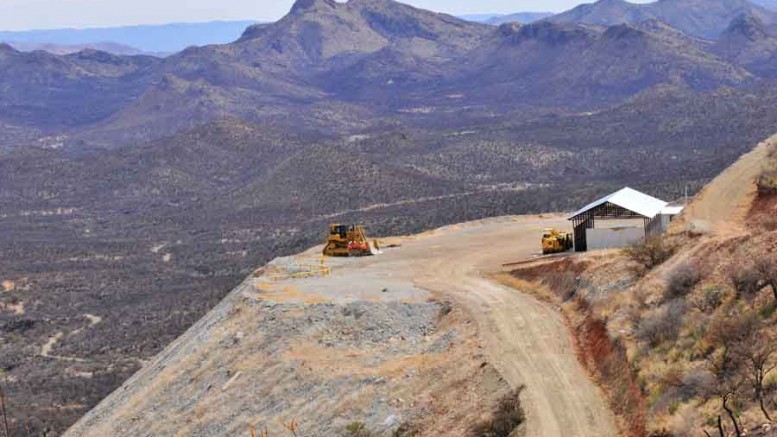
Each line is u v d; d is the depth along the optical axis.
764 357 32.91
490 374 43.41
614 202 65.38
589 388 40.19
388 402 45.81
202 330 64.69
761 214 54.81
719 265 42.91
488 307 53.53
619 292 47.97
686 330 38.91
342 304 57.47
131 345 136.62
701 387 33.66
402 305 56.38
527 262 64.81
